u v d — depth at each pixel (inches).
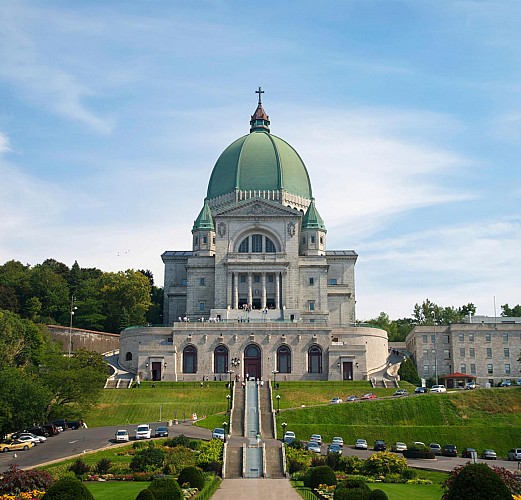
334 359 6053.2
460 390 5497.1
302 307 6815.9
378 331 6555.1
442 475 3356.3
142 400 5246.1
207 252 7150.6
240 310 6574.8
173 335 6136.8
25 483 2588.6
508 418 4874.5
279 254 6742.1
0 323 5743.1
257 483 3110.2
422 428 4475.9
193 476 2849.4
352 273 7573.8
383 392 5551.2
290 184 7362.2
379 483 3127.5
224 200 7313.0
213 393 5383.9
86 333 7450.8
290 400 5241.1
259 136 7549.2
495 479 1914.4
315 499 2628.0
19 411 4266.7
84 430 4542.3
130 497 2581.2
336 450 3833.7
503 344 6860.2
